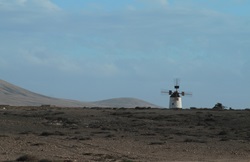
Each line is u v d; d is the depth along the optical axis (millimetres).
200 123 77875
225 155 44406
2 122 78062
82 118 84375
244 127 73625
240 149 50219
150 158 39500
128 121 80750
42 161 33250
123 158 38312
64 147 46719
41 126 74750
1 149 42938
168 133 67688
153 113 90500
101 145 50219
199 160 38562
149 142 55844
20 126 74125
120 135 63688
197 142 57000
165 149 48688
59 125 76250
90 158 37531
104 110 99625
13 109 106438
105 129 71688
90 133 65625
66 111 95562
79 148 46188
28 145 47094
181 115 87000
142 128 73438
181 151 47125
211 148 50719
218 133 67750
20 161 33219
